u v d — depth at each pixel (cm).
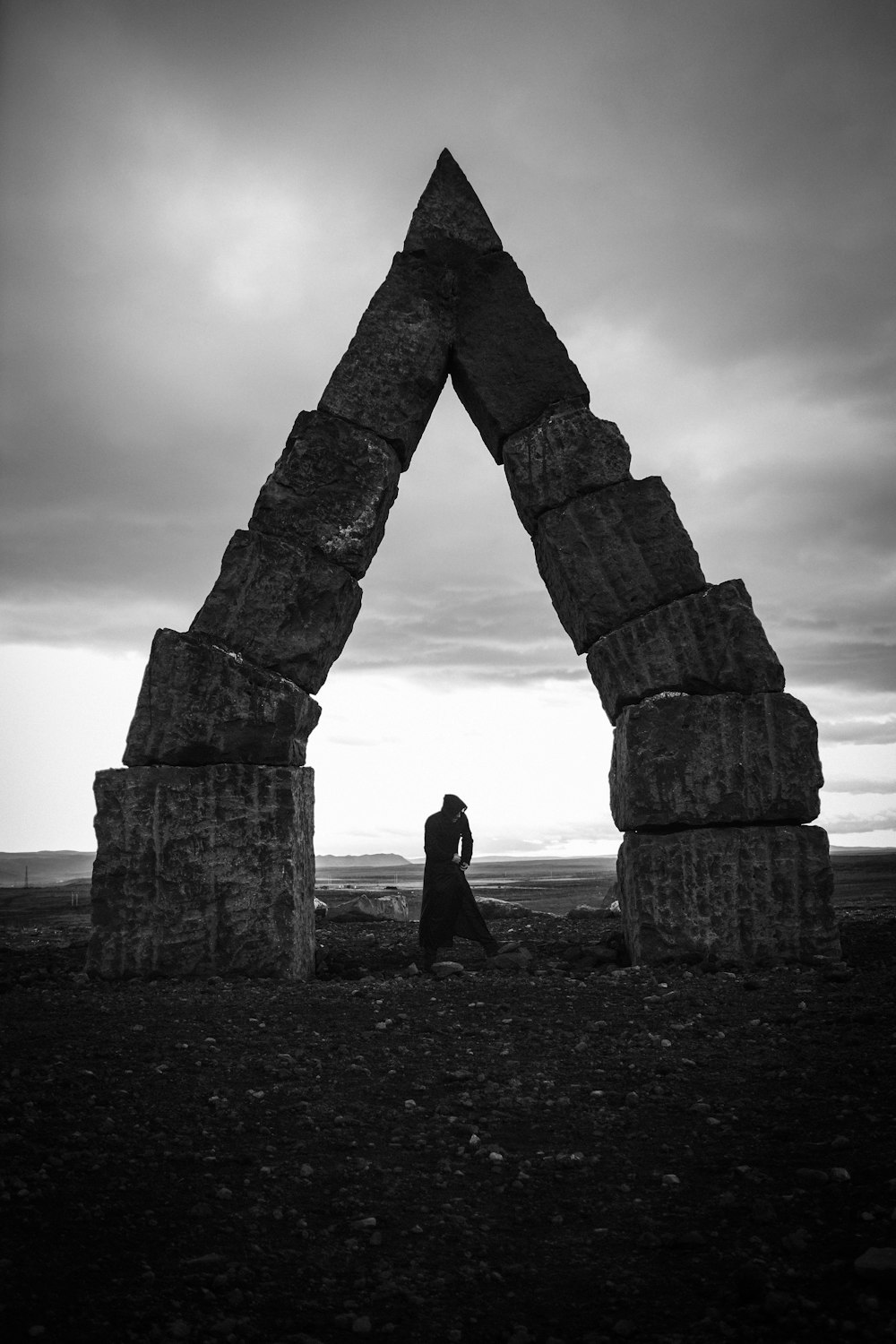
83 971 789
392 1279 298
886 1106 422
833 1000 620
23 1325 267
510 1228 332
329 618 855
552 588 910
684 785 786
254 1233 327
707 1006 618
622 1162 384
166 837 783
